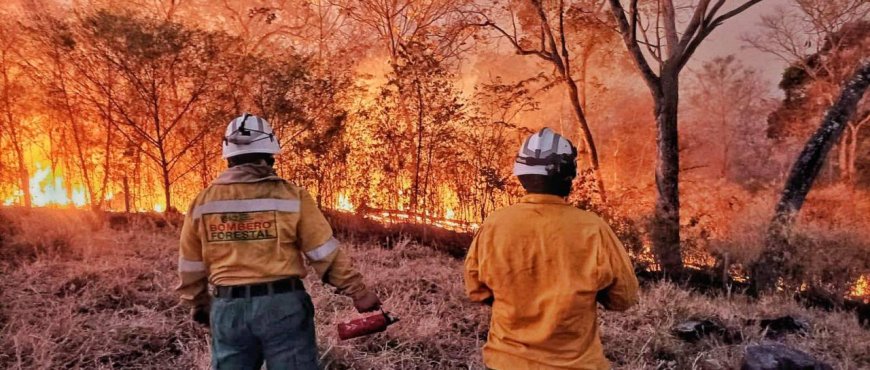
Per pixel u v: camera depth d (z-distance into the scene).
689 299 6.03
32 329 4.14
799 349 4.58
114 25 7.51
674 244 8.51
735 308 5.95
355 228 8.37
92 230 7.02
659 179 9.82
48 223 6.69
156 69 7.93
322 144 8.52
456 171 9.22
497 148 9.28
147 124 8.78
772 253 7.84
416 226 8.78
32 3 8.11
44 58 8.33
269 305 2.54
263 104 8.27
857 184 17.62
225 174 2.68
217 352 2.61
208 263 2.64
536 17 13.30
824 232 8.24
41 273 5.42
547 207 2.31
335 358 4.07
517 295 2.28
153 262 6.05
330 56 11.85
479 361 4.27
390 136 8.94
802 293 7.79
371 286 5.72
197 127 8.73
